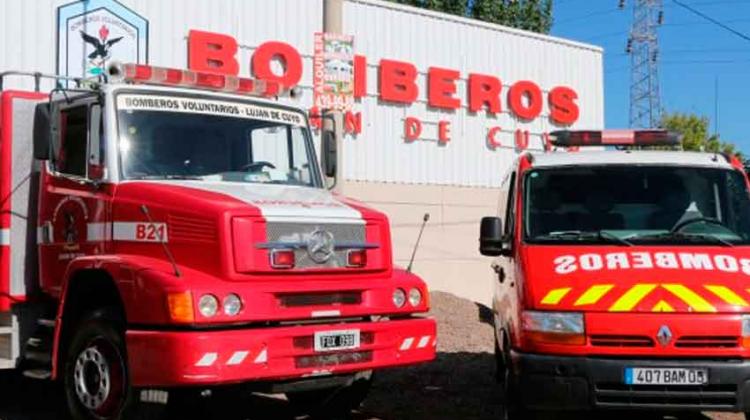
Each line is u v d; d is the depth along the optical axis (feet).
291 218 21.99
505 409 25.08
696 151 27.40
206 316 20.15
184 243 21.47
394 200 59.98
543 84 69.36
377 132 59.21
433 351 24.08
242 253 20.94
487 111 65.46
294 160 27.50
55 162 24.59
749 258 22.98
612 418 26.03
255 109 26.73
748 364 20.90
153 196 22.47
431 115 62.23
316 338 21.56
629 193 25.11
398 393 29.78
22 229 25.94
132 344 20.74
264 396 29.73
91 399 22.71
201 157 25.09
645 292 21.62
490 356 37.35
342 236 22.93
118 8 48.06
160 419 21.25
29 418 26.08
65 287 23.25
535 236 24.39
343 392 25.54
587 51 72.38
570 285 22.12
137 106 24.27
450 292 61.82
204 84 25.80
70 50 46.24
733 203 24.81
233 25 52.60
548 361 21.48
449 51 63.41
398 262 60.08
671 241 23.72
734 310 21.21
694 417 26.43
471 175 64.34
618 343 21.27
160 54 49.60
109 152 23.54
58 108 24.38
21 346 25.82
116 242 23.13
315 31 55.98
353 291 22.71
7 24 44.32
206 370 19.80
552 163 25.89
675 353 21.08
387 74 59.41
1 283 25.54
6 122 25.75
